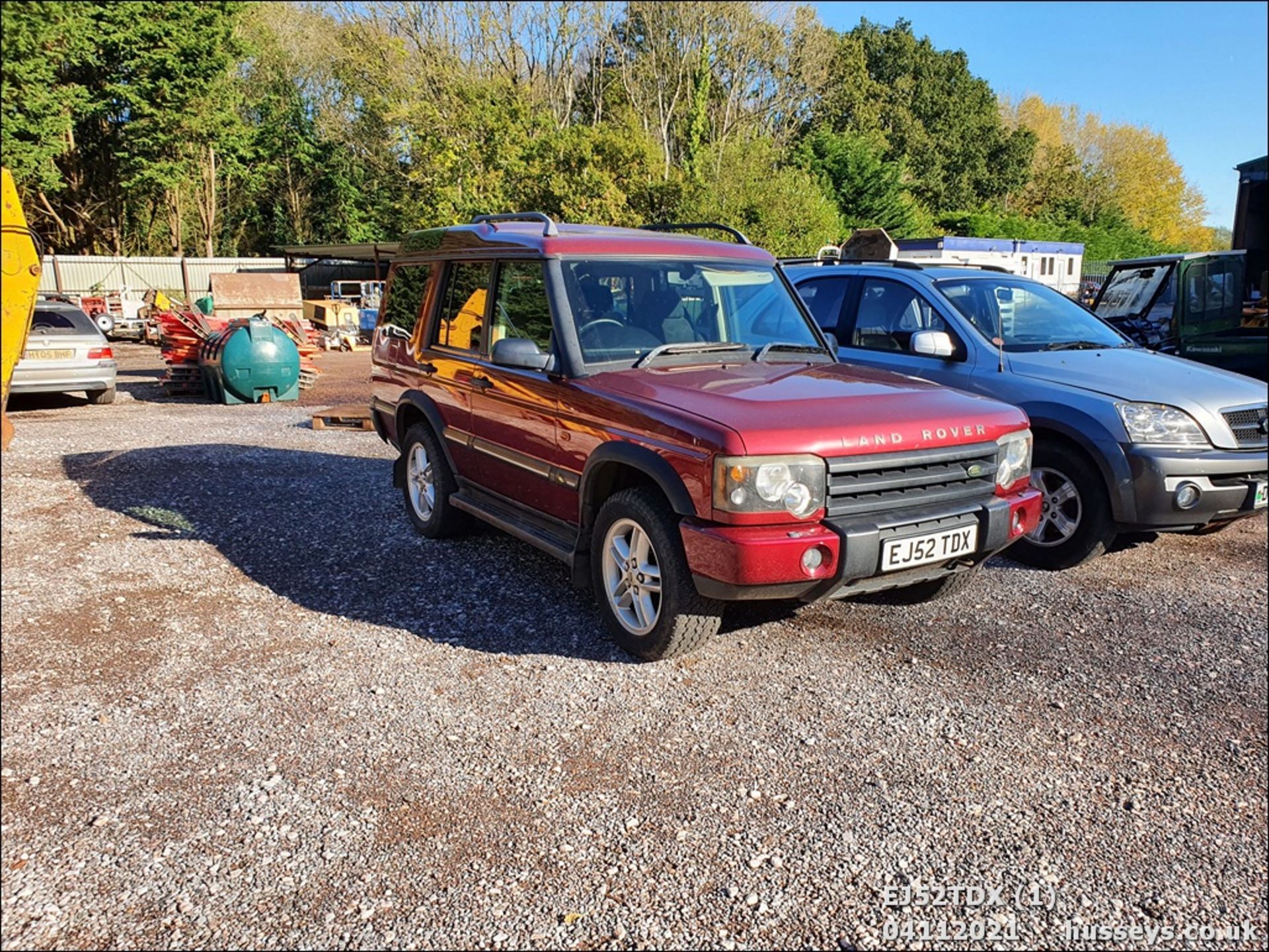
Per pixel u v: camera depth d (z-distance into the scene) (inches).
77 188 1449.3
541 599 199.5
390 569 219.0
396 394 253.1
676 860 113.7
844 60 2188.7
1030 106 2972.4
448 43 1512.1
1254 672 169.0
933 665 169.9
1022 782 132.6
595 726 145.4
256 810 122.6
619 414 163.8
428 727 144.6
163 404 517.0
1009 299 261.1
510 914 103.9
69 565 221.3
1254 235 416.5
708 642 164.4
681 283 198.5
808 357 199.2
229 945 98.5
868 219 1729.8
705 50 1528.1
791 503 143.7
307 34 1621.6
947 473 159.0
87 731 142.6
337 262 1464.1
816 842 117.6
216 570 218.1
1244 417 215.6
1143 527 210.5
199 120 1348.4
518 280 197.3
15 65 1102.4
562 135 1162.0
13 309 112.4
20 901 104.9
